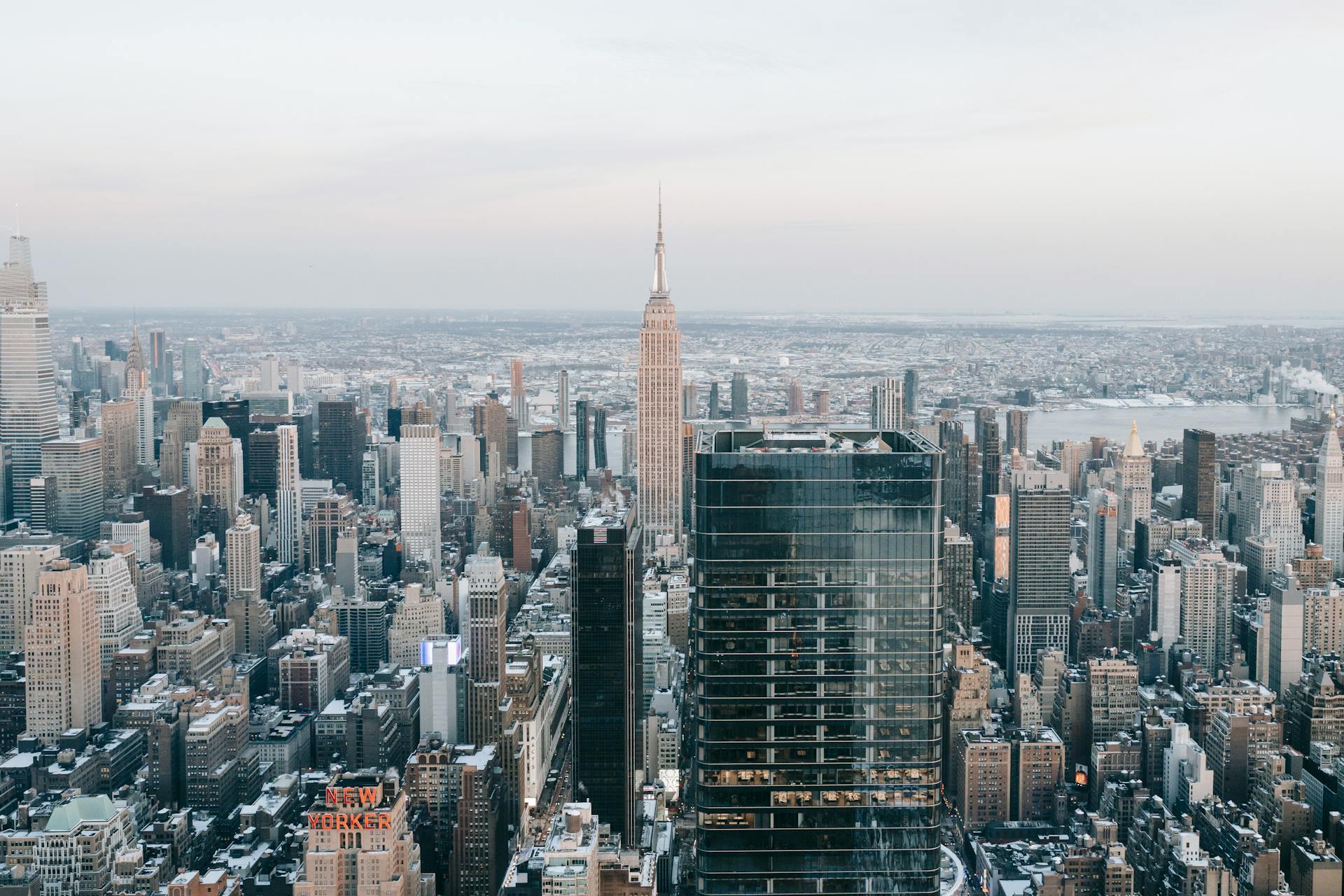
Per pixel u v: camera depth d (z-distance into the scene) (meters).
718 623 172.38
